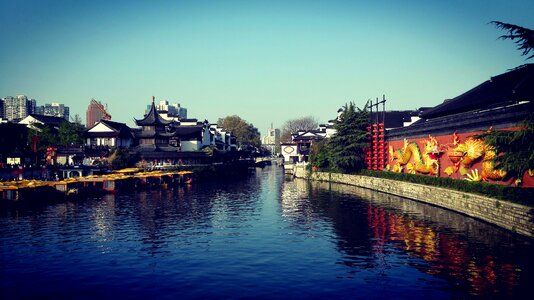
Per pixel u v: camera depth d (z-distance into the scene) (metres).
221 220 46.50
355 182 84.94
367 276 27.27
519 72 53.75
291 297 23.97
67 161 94.31
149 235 39.28
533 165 29.75
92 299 24.09
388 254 31.98
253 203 59.66
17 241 37.12
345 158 86.56
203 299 23.78
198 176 98.88
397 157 73.69
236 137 188.25
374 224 42.72
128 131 113.06
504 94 49.97
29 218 48.00
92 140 105.94
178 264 30.28
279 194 70.50
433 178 55.38
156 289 25.42
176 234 39.66
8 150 86.44
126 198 65.75
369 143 84.88
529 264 28.47
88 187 71.00
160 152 103.81
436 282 25.84
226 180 102.19
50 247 35.09
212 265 29.97
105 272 28.64
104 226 43.44
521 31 30.14
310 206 55.94
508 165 31.09
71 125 105.25
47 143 98.50
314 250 33.59
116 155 93.94
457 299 23.23
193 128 123.38
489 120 44.34
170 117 154.50
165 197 67.12
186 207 56.09
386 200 60.41
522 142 30.66
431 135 59.75
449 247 33.03
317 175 101.62
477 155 46.19
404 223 42.62
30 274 28.42
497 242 33.72
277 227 42.47
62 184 64.56
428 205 53.91
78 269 29.36
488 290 24.31
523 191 36.16
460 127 51.06
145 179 80.88
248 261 30.84
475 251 31.69
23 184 61.69
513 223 35.88
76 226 43.44
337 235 38.47
